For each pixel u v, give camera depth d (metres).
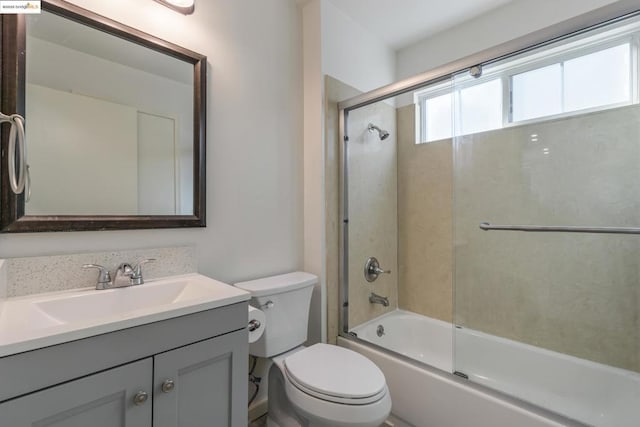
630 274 1.47
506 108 1.80
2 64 0.96
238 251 1.57
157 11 1.29
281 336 1.49
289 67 1.84
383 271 2.23
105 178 1.15
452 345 1.97
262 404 1.64
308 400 1.16
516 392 1.44
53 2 1.03
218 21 1.50
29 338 0.64
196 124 1.39
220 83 1.50
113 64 1.18
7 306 0.89
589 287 1.58
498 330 1.83
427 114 2.23
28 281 0.98
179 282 1.23
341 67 1.98
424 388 1.49
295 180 1.86
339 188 1.96
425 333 2.12
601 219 1.55
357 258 2.06
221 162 1.50
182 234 1.36
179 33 1.36
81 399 0.71
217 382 0.97
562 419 1.18
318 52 1.84
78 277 1.07
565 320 1.64
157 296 1.17
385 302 2.26
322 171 1.84
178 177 1.34
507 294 1.81
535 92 1.71
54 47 1.05
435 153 2.17
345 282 1.98
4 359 0.61
